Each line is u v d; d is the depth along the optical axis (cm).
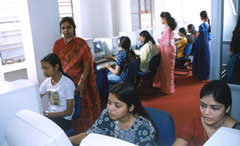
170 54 384
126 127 118
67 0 459
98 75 294
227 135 52
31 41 263
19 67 348
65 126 182
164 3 675
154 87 430
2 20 323
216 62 219
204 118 96
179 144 109
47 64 174
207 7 654
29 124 73
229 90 95
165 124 119
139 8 610
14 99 107
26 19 260
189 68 567
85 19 488
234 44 217
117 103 108
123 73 333
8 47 336
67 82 181
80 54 243
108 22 525
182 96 388
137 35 529
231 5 238
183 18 688
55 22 282
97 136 61
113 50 437
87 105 260
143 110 120
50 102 189
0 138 103
